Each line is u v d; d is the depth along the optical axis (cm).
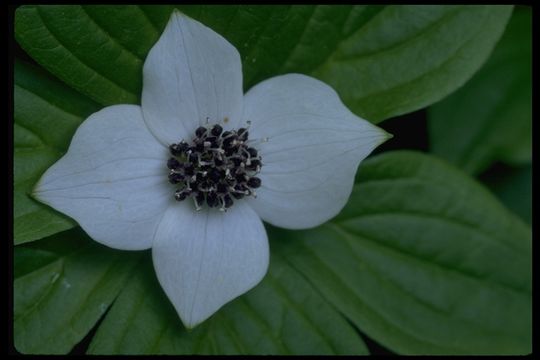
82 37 16
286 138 17
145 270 17
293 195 17
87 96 17
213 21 17
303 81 17
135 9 17
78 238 17
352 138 17
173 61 16
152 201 16
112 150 16
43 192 16
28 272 17
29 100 17
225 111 17
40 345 17
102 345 17
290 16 17
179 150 17
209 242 17
